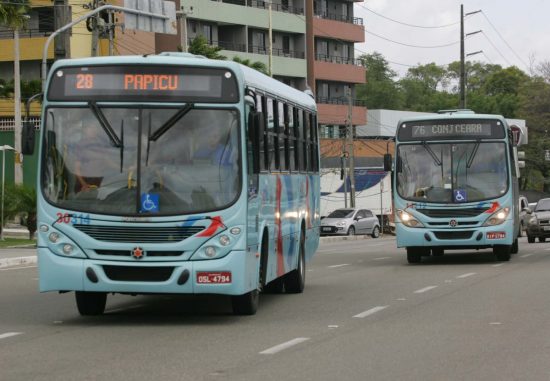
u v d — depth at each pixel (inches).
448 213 1093.1
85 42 2618.1
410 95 6200.8
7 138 2578.7
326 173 2967.5
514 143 1211.2
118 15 2637.8
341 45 3649.1
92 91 571.8
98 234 561.0
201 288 559.5
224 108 570.6
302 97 815.1
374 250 1568.7
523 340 504.1
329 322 585.0
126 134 566.3
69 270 561.6
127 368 423.5
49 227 565.3
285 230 713.6
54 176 568.7
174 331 547.8
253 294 622.8
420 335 524.7
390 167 1122.0
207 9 3029.0
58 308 675.4
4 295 772.6
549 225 1728.6
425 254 1302.9
